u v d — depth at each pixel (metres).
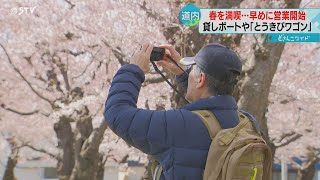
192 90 1.87
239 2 6.96
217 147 1.68
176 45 6.89
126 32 9.23
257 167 1.72
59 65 10.77
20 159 16.58
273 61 6.48
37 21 9.85
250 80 6.38
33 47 10.43
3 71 11.17
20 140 13.41
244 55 8.34
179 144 1.72
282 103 12.19
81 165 10.38
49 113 11.91
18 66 11.09
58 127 11.75
